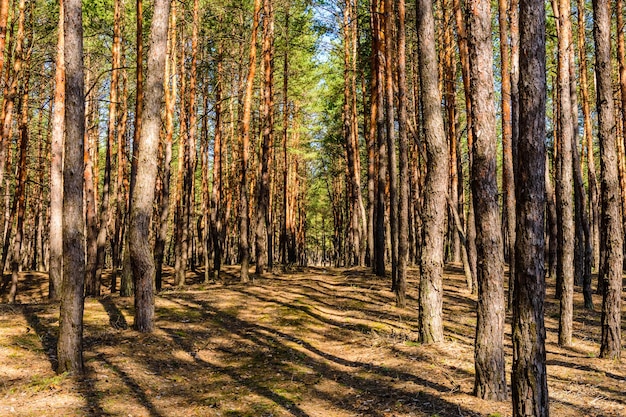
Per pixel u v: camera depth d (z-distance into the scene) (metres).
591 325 11.73
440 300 9.16
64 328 6.92
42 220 31.00
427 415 5.71
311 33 23.58
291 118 30.25
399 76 12.35
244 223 17.44
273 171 31.31
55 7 16.62
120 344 8.51
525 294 4.64
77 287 7.00
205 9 19.75
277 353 8.85
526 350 4.59
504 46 11.97
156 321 10.48
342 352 9.10
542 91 4.74
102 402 6.02
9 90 14.00
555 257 19.25
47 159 26.17
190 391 6.85
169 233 38.97
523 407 4.57
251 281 17.58
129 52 20.50
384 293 14.52
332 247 58.44
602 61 8.62
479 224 6.41
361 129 28.12
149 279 9.53
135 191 9.56
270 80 20.02
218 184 22.02
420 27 9.00
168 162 16.61
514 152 12.16
